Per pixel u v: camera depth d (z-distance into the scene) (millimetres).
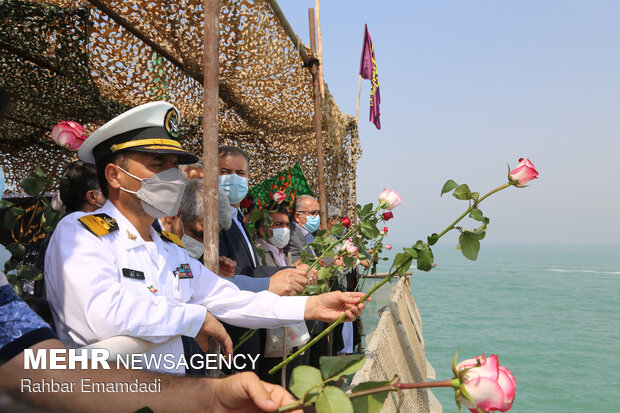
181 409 910
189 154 1771
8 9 3029
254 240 4129
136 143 1688
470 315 48750
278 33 3840
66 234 1532
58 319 1499
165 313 1547
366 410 800
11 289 917
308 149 6027
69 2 3094
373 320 6199
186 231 2699
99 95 3543
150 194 1706
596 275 137000
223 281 1984
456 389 792
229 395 926
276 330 3012
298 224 5145
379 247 3750
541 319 46750
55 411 829
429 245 1602
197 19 3141
